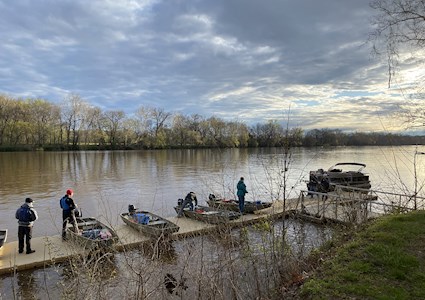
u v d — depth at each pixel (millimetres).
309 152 82438
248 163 47500
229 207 13484
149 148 91750
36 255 9961
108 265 6961
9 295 7980
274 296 5496
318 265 6406
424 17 9711
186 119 94438
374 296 4637
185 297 5387
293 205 15805
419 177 28359
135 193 23531
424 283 4820
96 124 85938
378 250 5977
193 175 33844
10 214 17141
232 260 5621
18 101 75375
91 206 19359
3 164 46250
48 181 29750
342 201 13086
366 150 96625
